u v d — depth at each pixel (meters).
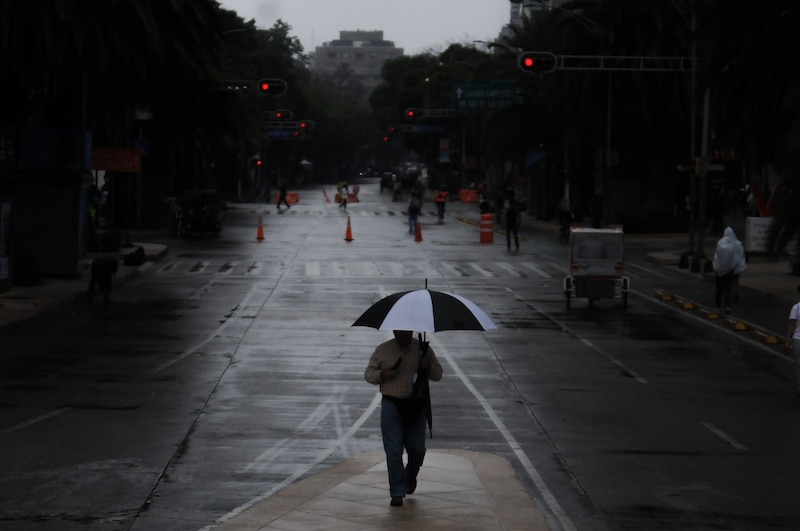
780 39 35.03
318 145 184.25
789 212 30.83
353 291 36.28
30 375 20.70
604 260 32.88
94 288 33.50
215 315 30.28
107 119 49.09
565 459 14.66
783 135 34.38
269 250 51.31
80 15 31.52
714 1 36.34
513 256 49.56
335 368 21.94
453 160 132.00
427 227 68.38
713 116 46.94
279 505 11.82
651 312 32.69
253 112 72.69
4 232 32.88
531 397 19.36
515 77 77.50
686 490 13.07
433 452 14.84
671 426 16.98
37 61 33.47
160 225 62.72
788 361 24.11
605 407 18.52
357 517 11.34
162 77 37.59
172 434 15.74
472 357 23.97
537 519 11.38
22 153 37.38
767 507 12.32
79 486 12.71
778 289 37.53
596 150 70.88
